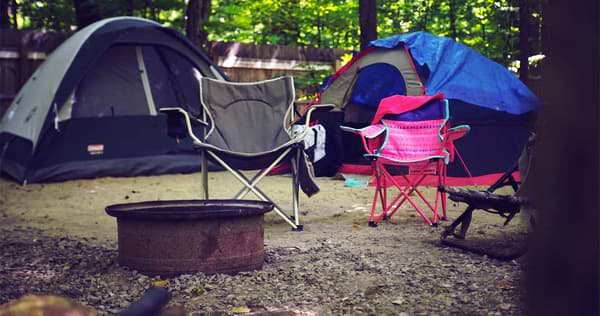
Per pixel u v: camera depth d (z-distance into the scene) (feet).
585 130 3.51
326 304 10.64
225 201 14.02
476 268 12.77
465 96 26.55
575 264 3.59
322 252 14.40
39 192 25.41
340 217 19.69
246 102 18.37
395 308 10.34
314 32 56.34
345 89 29.27
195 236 12.15
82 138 28.78
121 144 29.68
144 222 12.26
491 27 43.80
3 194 24.93
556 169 3.61
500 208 14.03
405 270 12.63
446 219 18.95
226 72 41.45
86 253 14.42
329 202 22.80
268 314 10.13
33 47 34.68
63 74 27.81
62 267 13.14
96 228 18.28
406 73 27.20
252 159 17.35
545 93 3.66
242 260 12.47
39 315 2.56
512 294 10.88
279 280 12.05
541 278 3.70
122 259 12.68
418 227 17.72
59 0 48.78
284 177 30.12
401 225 18.11
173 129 17.90
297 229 17.31
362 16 34.83
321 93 30.22
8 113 31.12
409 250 14.55
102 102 29.40
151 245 12.23
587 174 3.52
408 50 27.20
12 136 29.71
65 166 28.25
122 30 28.89
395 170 26.50
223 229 12.27
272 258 13.76
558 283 3.64
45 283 12.03
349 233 16.88
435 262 13.32
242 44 41.73
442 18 47.32
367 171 28.43
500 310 10.08
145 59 30.53
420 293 11.14
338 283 11.82
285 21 53.47
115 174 29.32
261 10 53.26
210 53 40.78
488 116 27.04
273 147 17.63
